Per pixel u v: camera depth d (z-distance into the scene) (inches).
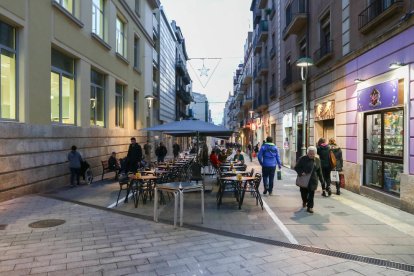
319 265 191.6
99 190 452.8
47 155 446.9
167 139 1588.3
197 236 244.5
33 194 409.1
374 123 408.2
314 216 307.6
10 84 388.8
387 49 362.6
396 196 350.3
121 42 810.2
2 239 234.4
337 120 507.5
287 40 861.8
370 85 402.0
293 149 806.5
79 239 235.8
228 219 296.0
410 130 320.8
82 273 178.5
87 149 580.7
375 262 197.0
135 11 916.0
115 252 210.5
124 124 833.5
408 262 197.6
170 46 1683.1
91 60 600.7
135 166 496.4
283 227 269.6
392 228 267.6
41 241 230.8
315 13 634.2
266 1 1227.2
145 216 304.5
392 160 362.6
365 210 332.2
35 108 419.5
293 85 743.1
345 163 472.1
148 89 1074.7
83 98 565.6
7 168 365.1
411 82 319.0
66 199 382.0
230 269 185.5
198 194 430.9
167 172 446.6
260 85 1400.1
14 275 175.3
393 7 339.3
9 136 367.2
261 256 205.2
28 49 405.4
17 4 384.2
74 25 530.0
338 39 511.8
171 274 178.4
